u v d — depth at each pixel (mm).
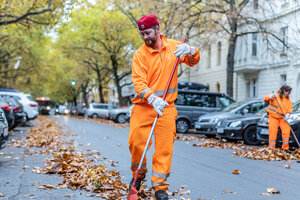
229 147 9680
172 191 4477
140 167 3363
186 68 29562
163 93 3482
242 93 28109
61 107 60719
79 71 37750
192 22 18312
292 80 22250
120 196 4121
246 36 25578
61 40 34219
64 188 4547
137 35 30312
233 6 18125
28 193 4266
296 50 18719
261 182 5086
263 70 25562
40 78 36688
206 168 6172
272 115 8508
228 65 19125
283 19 22109
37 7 14898
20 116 13703
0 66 32594
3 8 13898
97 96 66062
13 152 7742
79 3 15219
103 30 30172
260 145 10680
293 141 8836
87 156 7168
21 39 28562
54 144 8984
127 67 33594
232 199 4148
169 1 18500
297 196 4340
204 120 12766
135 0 21297
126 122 24516
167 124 3479
